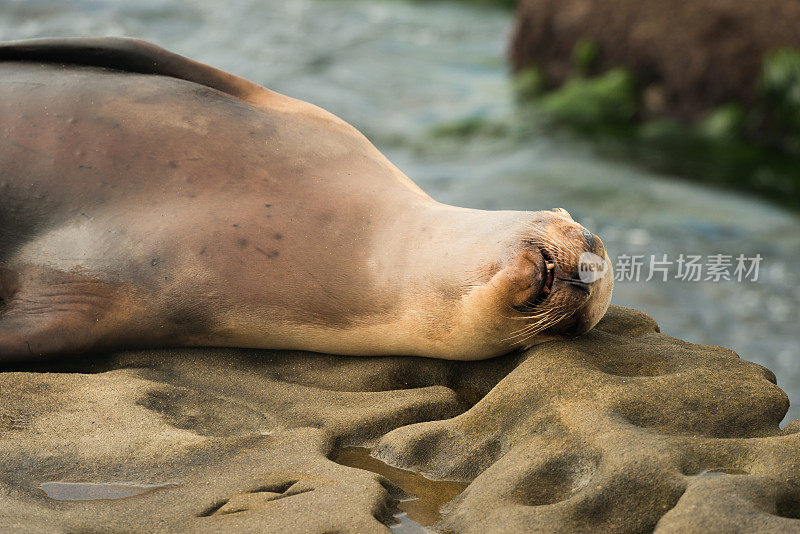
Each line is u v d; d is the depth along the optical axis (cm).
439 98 4450
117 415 1150
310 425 1180
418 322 1332
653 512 934
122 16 4794
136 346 1386
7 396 1167
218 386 1288
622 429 1034
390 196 1411
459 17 6072
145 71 1511
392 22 5734
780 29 4178
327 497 966
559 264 1230
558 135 4056
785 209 3412
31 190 1395
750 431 1094
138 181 1384
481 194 3319
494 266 1247
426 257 1323
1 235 1401
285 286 1348
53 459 1055
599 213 3222
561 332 1297
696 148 4016
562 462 1024
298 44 4962
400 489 1050
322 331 1368
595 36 4559
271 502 965
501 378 1346
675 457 976
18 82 1459
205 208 1364
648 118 4331
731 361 1238
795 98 4000
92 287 1348
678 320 2516
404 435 1133
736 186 3625
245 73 4406
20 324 1327
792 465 954
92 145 1401
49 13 4553
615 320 1456
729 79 4178
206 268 1342
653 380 1155
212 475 1044
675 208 3316
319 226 1366
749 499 896
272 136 1442
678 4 4394
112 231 1360
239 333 1373
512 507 959
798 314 2594
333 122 1525
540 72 4766
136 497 1002
